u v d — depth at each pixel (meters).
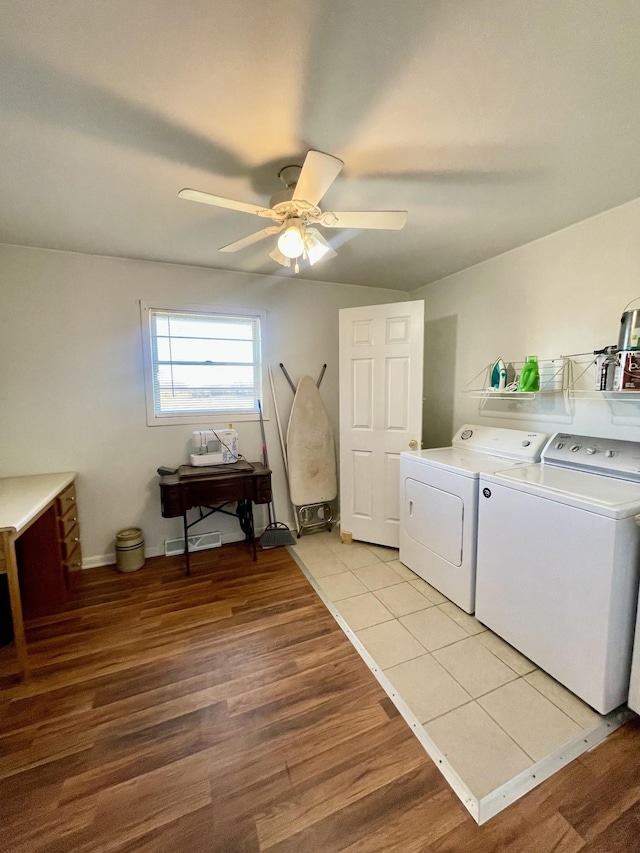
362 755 1.32
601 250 2.04
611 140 1.40
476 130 1.33
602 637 1.43
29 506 1.83
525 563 1.74
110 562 2.83
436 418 3.40
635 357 1.74
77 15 0.89
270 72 1.07
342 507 3.21
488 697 1.57
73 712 1.52
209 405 3.09
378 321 2.91
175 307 2.86
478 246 2.51
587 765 1.28
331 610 2.20
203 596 2.38
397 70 1.07
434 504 2.36
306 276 3.20
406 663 1.76
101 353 2.68
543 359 2.40
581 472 1.97
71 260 2.56
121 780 1.25
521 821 1.11
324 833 1.09
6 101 1.16
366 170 1.58
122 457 2.81
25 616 2.18
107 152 1.44
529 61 1.05
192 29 0.93
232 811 1.15
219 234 2.26
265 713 1.50
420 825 1.11
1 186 1.68
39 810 1.16
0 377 2.45
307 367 3.38
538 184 1.72
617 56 1.03
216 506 3.15
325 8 0.89
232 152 1.44
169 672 1.74
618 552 1.39
